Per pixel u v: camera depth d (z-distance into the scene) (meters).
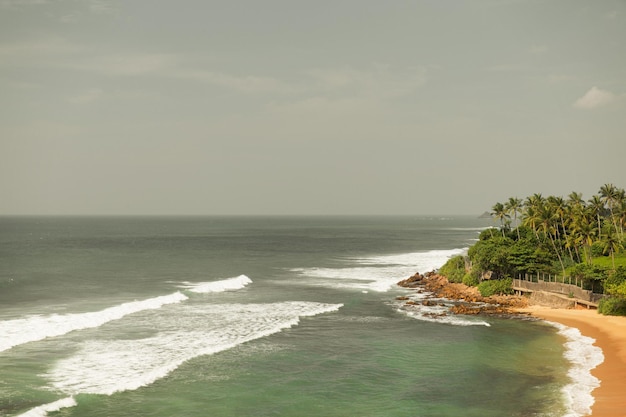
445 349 44.22
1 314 53.56
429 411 30.64
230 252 147.38
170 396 32.25
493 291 70.69
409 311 61.31
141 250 151.12
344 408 31.06
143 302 61.16
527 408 30.84
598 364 39.47
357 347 44.66
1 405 29.83
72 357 38.94
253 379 35.84
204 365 38.44
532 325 53.88
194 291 71.75
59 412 29.11
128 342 43.66
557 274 74.00
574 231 83.31
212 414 29.80
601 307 58.53
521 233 99.06
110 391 32.41
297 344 45.25
